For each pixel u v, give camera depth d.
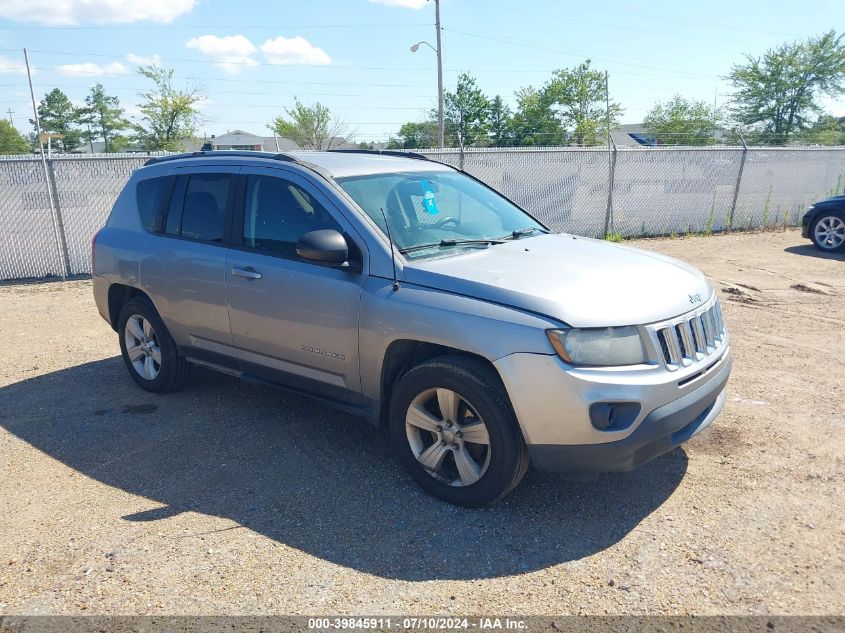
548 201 13.36
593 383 3.27
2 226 10.58
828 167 15.75
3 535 3.57
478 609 2.93
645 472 4.08
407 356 3.97
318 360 4.25
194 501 3.89
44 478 4.21
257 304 4.48
